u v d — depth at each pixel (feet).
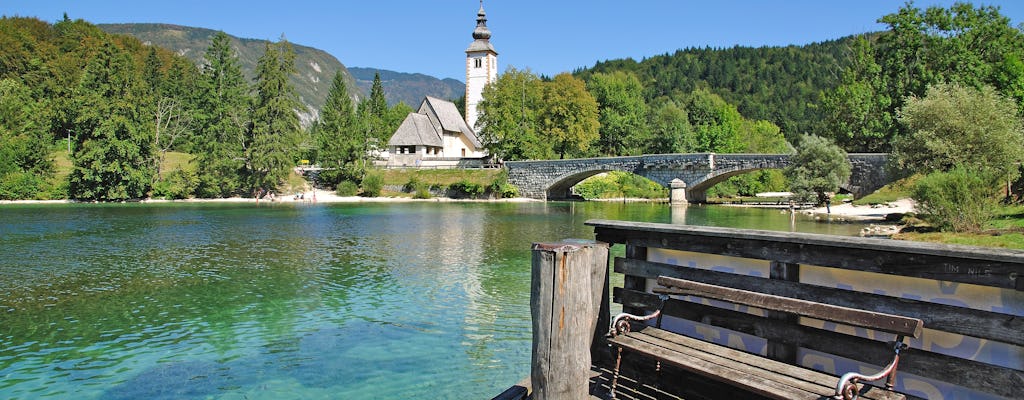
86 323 43.98
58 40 319.47
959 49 170.19
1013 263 14.87
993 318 15.23
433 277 61.87
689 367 18.60
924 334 17.07
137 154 189.57
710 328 22.00
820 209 165.99
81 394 30.71
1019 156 107.96
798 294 19.07
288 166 227.20
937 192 86.12
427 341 39.60
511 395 22.40
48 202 180.96
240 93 277.85
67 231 105.60
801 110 551.18
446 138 310.24
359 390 31.01
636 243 23.79
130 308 48.52
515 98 269.44
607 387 22.21
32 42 283.59
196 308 48.47
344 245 88.17
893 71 182.19
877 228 100.68
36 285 57.62
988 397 15.76
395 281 59.72
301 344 38.93
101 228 111.14
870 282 18.02
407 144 285.64
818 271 19.17
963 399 16.30
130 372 33.88
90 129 187.42
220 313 46.83
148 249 82.84
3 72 264.93
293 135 233.76
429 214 154.71
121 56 200.64
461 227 118.11
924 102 121.80
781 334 19.39
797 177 164.96
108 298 52.11
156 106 247.70
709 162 195.62
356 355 36.65
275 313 46.83
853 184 163.73
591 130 274.77
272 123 225.15
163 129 240.12
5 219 127.44
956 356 16.33
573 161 227.81
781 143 344.08
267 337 40.52
